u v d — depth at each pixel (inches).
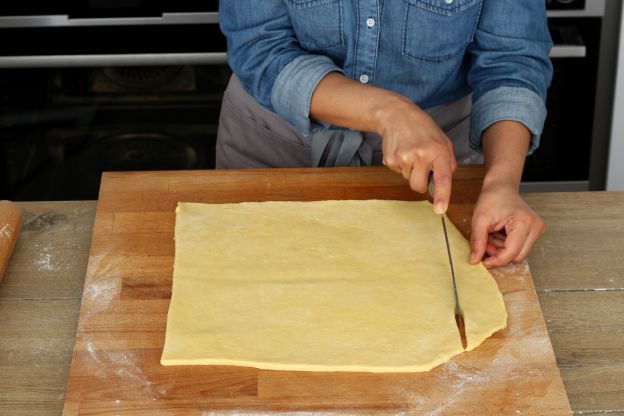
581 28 89.1
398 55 63.1
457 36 61.6
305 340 47.3
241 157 73.5
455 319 48.7
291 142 70.4
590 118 93.4
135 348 47.1
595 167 96.3
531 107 58.8
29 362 47.3
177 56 88.8
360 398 44.2
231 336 47.4
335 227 55.5
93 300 50.1
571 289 52.4
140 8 86.8
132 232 55.2
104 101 92.4
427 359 45.9
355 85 56.1
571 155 95.6
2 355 47.7
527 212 53.2
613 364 47.3
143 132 94.3
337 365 45.5
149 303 50.0
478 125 59.8
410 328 48.0
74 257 54.7
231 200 58.3
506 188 54.4
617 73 90.6
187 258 52.6
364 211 56.9
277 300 49.9
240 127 72.4
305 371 45.6
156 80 91.8
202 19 87.4
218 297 49.9
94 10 86.7
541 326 48.5
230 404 43.9
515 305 50.0
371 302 49.9
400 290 50.8
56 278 53.1
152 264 52.7
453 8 60.1
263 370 45.7
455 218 57.1
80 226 57.3
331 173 60.8
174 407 43.8
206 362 45.8
